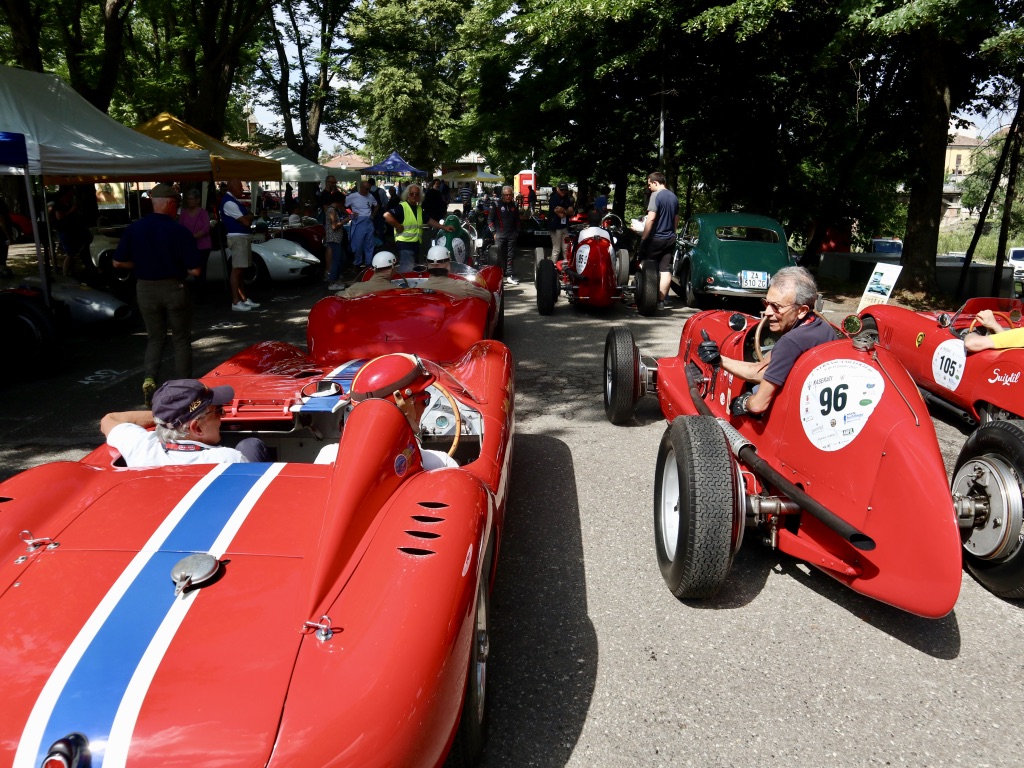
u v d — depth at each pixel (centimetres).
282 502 244
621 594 374
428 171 5450
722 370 471
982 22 1015
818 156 1997
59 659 184
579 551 417
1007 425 369
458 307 554
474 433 379
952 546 288
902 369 328
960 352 575
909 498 299
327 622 194
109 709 173
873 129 1706
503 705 292
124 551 219
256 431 396
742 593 377
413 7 4953
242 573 210
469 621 216
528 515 462
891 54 1557
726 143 1978
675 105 1927
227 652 186
